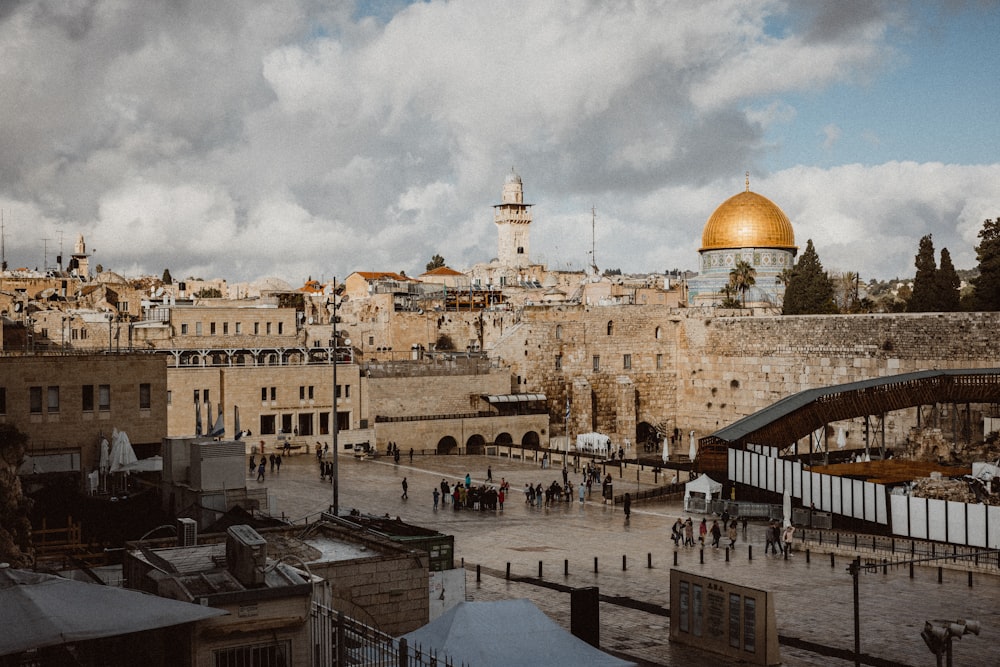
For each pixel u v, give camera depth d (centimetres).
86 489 4956
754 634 3216
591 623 2934
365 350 12700
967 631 2547
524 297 16450
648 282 17850
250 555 1961
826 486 6250
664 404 12825
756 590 3216
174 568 2088
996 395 7681
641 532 5925
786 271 14862
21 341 11294
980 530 5150
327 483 7550
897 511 5603
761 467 6988
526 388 11931
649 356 12794
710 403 12369
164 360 5722
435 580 3022
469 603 2308
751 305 14175
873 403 7912
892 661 3259
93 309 14450
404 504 6775
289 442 9256
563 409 12225
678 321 12825
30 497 4194
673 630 3512
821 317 10875
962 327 9500
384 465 8762
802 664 3231
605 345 12538
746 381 11831
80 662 2136
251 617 1894
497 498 6762
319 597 2150
